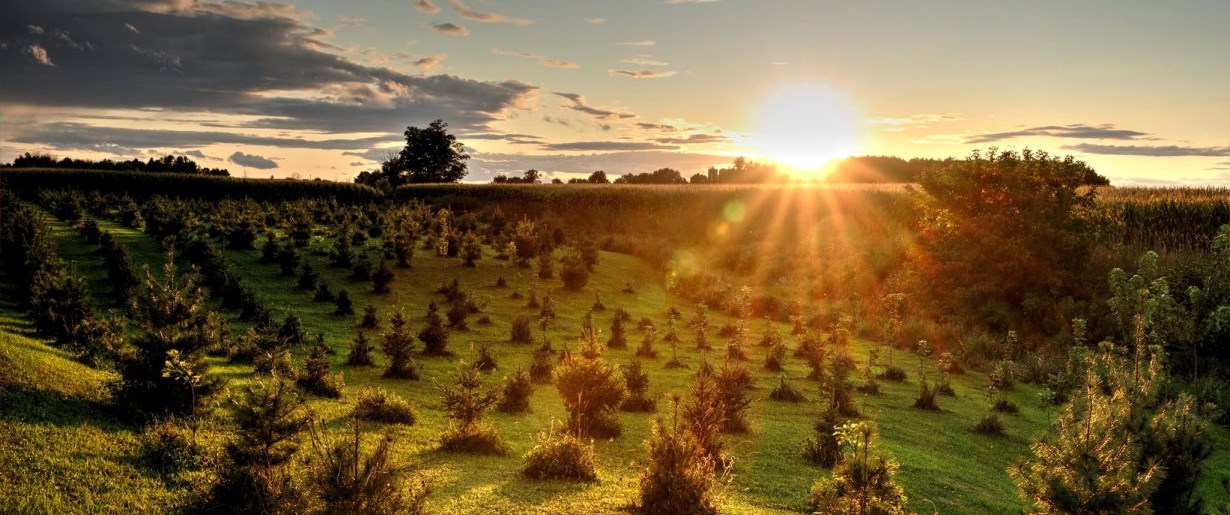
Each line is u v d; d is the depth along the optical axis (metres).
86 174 81.44
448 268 42.22
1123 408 8.20
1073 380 19.27
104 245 33.88
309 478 7.69
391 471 7.71
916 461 14.48
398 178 135.88
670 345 28.97
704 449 12.05
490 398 12.98
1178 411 8.80
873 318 38.81
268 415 8.73
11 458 8.84
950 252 41.78
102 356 14.77
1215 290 23.61
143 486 8.97
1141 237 44.19
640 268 53.09
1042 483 7.73
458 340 26.31
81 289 17.64
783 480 12.34
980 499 12.63
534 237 47.00
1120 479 7.31
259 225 50.84
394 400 14.37
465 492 9.89
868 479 7.97
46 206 55.81
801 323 34.50
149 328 11.80
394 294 34.62
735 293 42.94
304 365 17.19
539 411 16.73
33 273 22.22
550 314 31.81
